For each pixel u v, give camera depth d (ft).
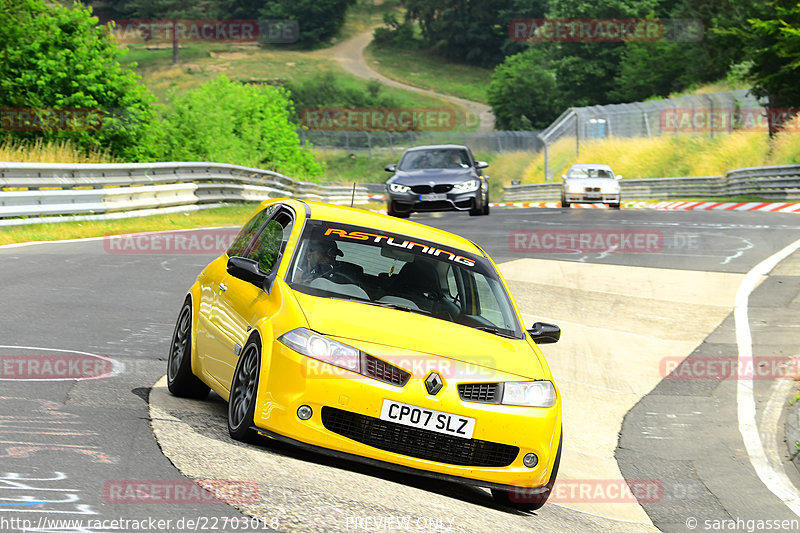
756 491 56.95
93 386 52.75
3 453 37.52
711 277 116.37
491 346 46.11
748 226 170.60
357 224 52.47
